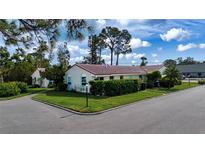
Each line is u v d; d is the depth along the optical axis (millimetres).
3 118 12367
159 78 34125
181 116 11977
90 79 26422
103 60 55500
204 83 43156
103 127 9711
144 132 8789
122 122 10633
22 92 31766
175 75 32781
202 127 9500
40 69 43719
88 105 15688
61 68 30781
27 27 5398
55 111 14500
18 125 10461
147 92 25984
